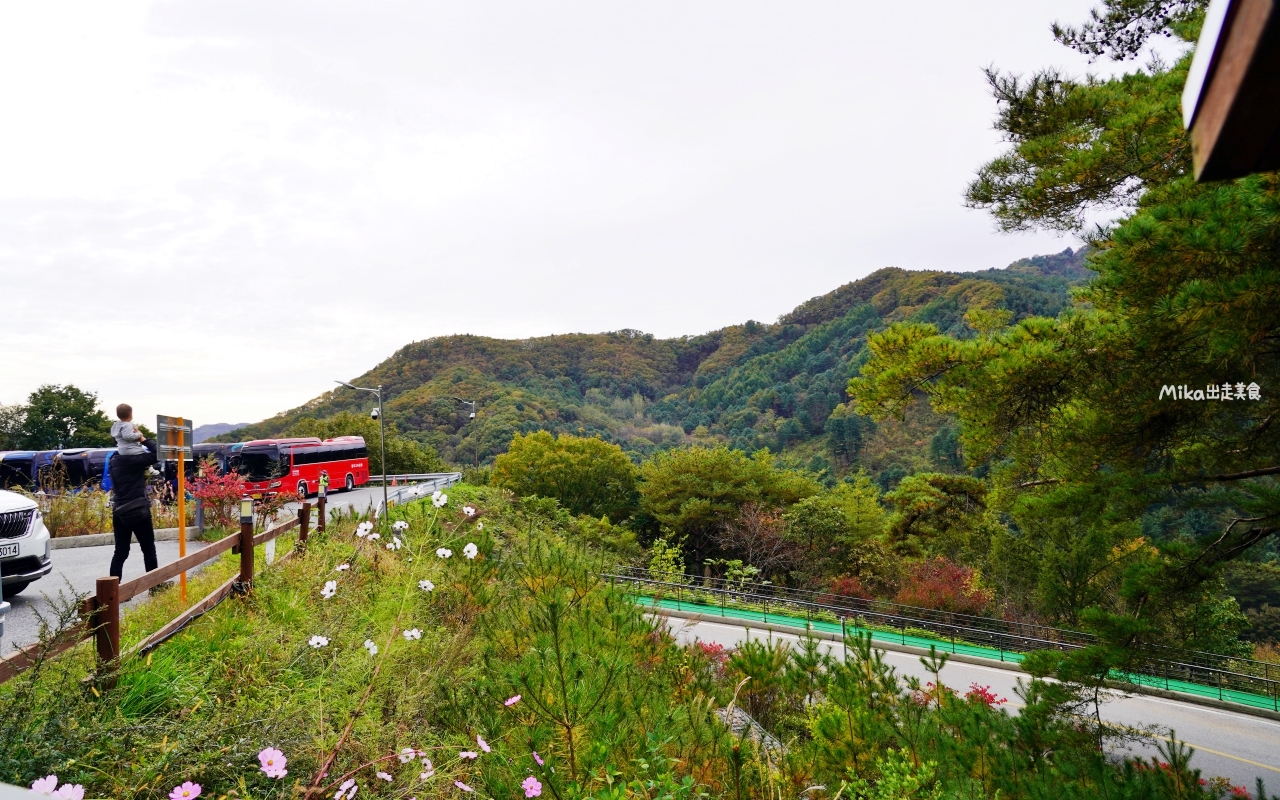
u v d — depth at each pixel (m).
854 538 37.34
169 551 13.84
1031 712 8.09
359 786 3.60
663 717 4.41
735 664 7.18
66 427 59.06
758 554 39.50
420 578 6.82
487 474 62.06
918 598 31.02
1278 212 6.55
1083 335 9.50
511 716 4.39
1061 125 10.93
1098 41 11.81
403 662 5.26
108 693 4.00
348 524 11.96
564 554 7.78
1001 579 35.78
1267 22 0.58
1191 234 7.26
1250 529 9.46
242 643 5.47
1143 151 8.86
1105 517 9.64
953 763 5.74
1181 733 17.41
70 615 4.07
